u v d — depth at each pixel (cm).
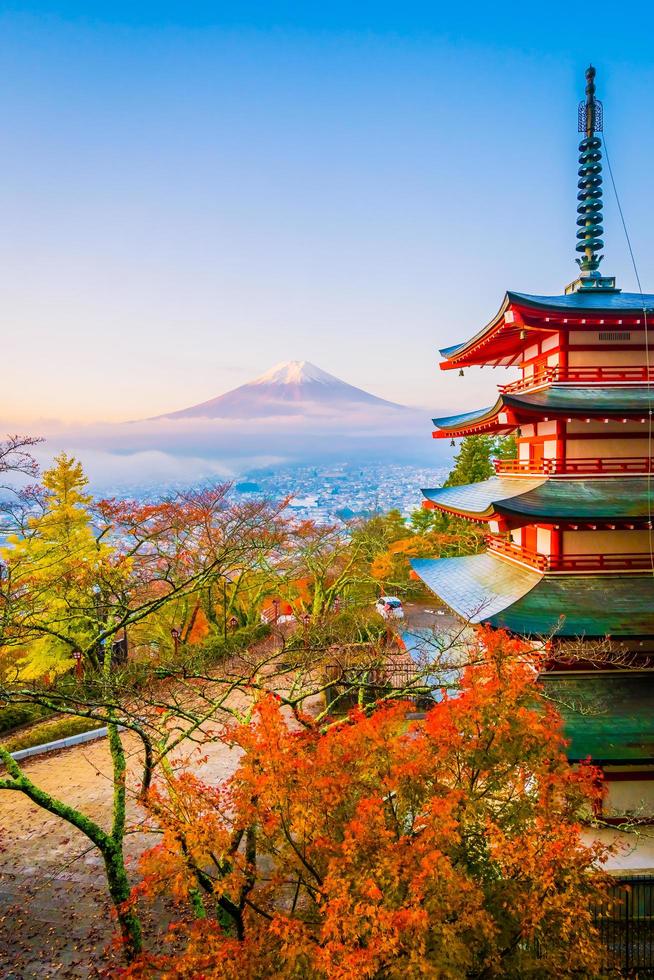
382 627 3472
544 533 2072
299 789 977
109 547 2803
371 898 871
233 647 3325
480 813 1035
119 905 1098
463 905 895
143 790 1126
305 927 918
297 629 2531
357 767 1089
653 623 1762
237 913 1059
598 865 1566
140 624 3306
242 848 1648
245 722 1369
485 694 1127
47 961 1369
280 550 3709
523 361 2506
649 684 1858
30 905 1557
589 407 1880
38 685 1580
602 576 1953
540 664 1681
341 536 4172
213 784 2103
